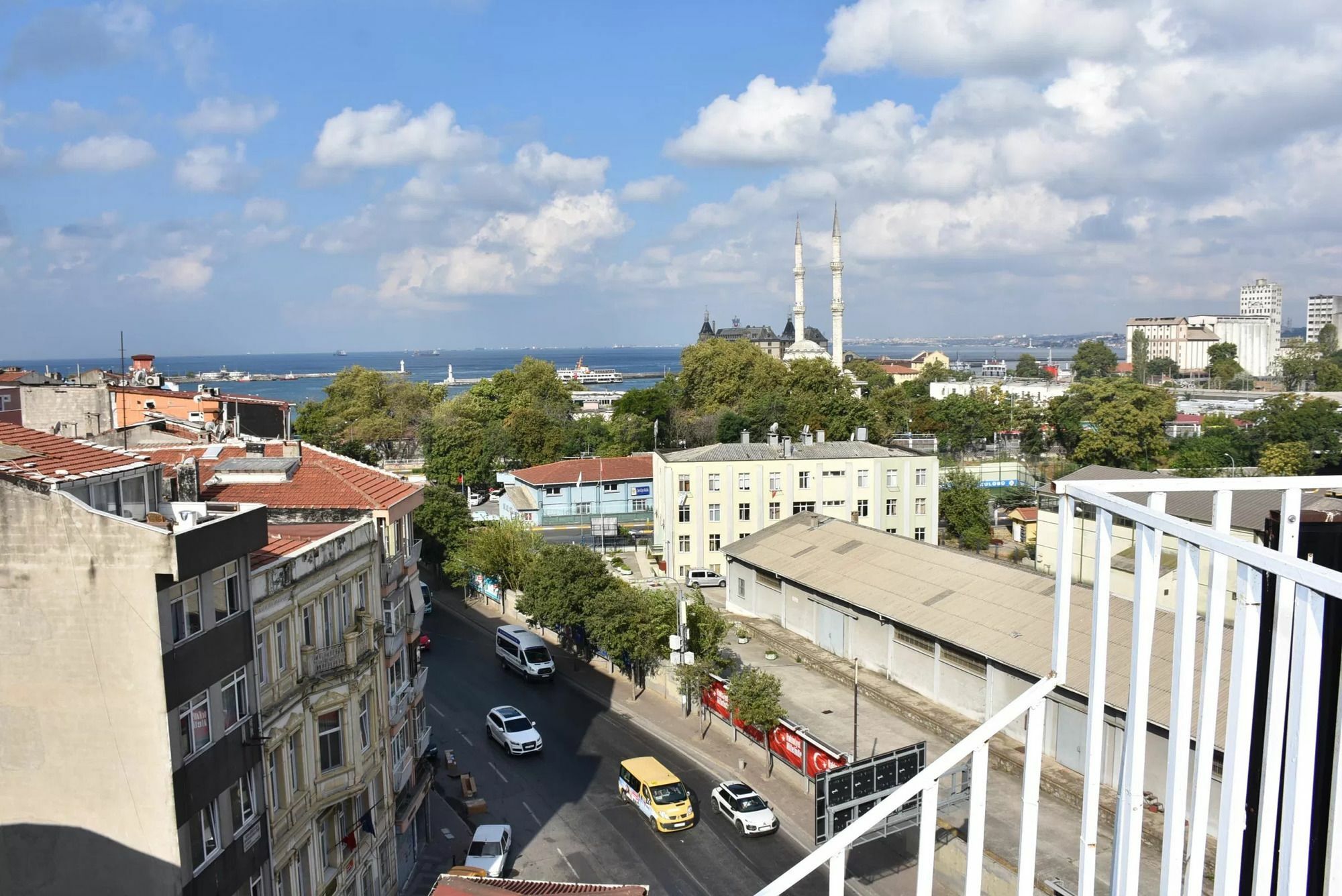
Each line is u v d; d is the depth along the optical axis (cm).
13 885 2384
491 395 17600
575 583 6562
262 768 2745
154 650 2316
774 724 4931
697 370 16575
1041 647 4850
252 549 2689
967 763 4544
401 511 4075
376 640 3550
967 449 16100
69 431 6362
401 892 3878
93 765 2347
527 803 4656
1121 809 1544
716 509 9119
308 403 15888
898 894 3825
